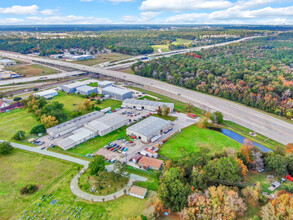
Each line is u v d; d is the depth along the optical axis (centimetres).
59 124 14038
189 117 16088
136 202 8144
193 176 8638
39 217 7425
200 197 7606
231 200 7356
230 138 13162
